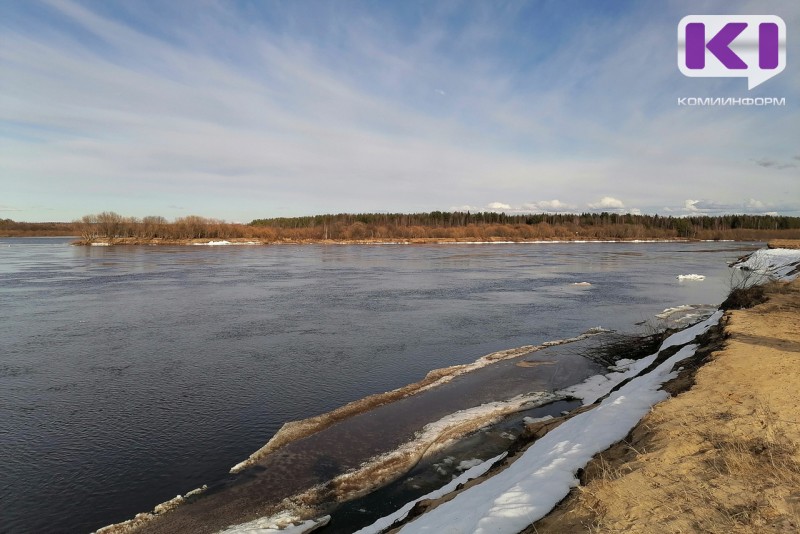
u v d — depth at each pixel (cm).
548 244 11294
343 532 744
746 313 1331
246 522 776
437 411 1202
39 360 1650
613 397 962
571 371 1509
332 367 1591
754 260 4606
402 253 7612
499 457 913
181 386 1410
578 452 656
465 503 602
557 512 498
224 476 929
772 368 823
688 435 599
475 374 1488
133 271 4547
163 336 1989
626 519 443
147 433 1112
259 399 1317
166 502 841
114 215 10519
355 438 1059
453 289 3406
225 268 4919
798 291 1642
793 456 512
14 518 817
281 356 1711
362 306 2705
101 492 888
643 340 1848
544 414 1173
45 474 945
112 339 1936
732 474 491
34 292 3150
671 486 488
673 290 3331
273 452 1005
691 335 1509
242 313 2486
